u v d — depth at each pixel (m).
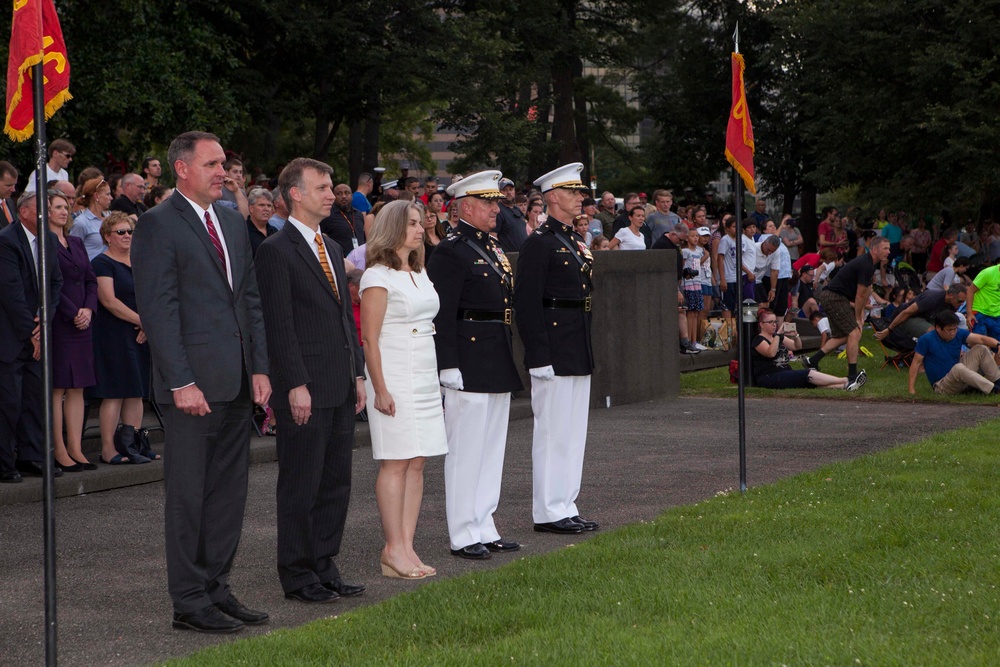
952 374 15.26
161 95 22.77
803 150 45.94
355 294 10.42
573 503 8.47
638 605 6.08
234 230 6.30
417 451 6.97
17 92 5.21
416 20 30.30
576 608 6.06
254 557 7.61
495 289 7.66
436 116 32.38
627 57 47.44
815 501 8.63
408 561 7.12
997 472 9.65
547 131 42.06
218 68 26.58
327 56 29.91
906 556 6.95
